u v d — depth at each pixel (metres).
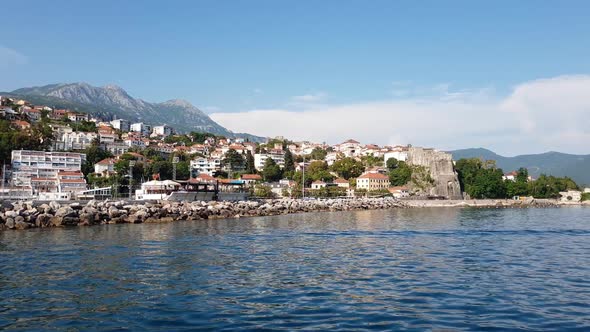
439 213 143.50
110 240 55.59
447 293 29.28
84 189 181.00
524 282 32.59
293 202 144.12
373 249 49.47
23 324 23.28
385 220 101.38
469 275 35.06
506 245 53.91
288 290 30.11
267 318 24.03
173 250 47.31
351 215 123.06
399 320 23.61
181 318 24.08
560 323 23.19
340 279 33.53
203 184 131.50
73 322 23.58
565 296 28.61
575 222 97.88
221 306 26.30
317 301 27.38
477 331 21.94
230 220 94.94
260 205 124.94
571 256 45.06
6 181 184.75
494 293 29.28
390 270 37.06
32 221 72.25
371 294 29.05
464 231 72.62
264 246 51.28
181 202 106.44
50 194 138.50
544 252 47.91
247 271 36.41
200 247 49.84
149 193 123.50
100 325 23.08
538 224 90.94
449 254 45.97
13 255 43.28
